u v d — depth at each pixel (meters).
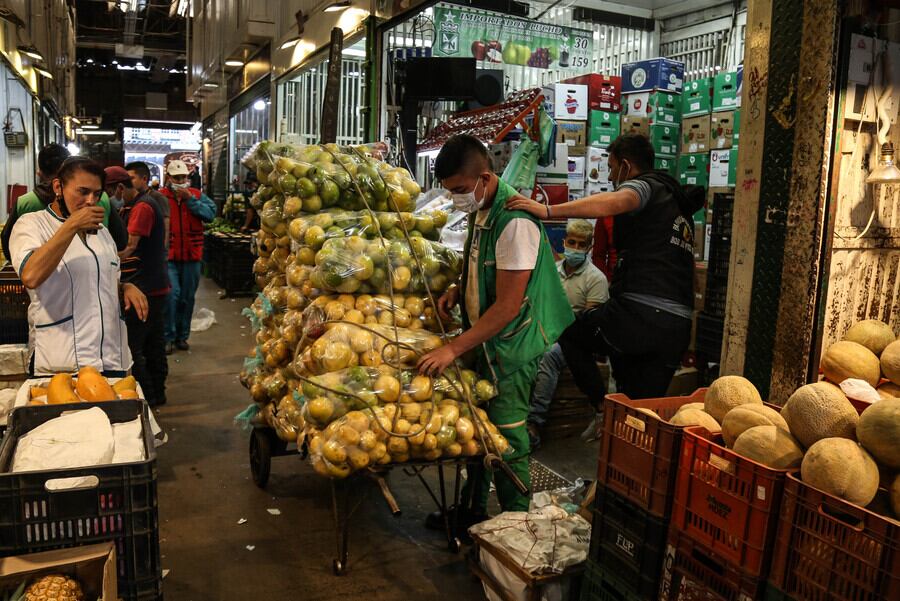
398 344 2.83
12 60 9.90
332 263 2.99
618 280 3.37
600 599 2.44
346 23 7.42
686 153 8.09
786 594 1.84
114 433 2.26
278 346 3.39
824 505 1.79
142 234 5.04
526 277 2.80
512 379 2.95
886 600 1.59
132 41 25.48
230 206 12.86
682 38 10.71
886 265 3.05
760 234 2.86
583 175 7.75
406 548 3.29
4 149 9.99
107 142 32.47
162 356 5.41
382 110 7.02
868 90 2.81
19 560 1.82
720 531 2.01
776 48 2.75
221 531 3.41
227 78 15.43
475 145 2.78
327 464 2.70
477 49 9.49
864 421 1.89
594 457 4.48
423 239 3.27
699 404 2.43
